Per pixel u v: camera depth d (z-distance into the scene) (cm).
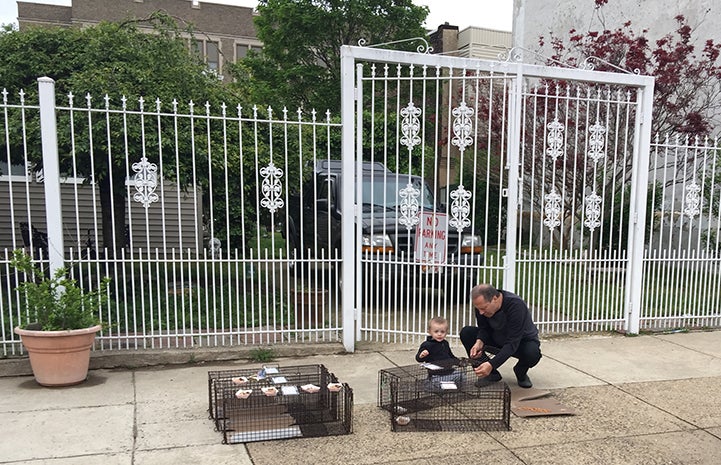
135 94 679
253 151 724
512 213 578
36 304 458
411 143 577
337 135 1065
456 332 618
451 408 422
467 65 573
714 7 1016
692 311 690
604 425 398
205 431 378
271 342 574
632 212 648
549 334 649
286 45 1947
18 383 471
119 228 837
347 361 545
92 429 379
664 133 959
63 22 2270
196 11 2564
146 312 679
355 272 589
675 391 468
